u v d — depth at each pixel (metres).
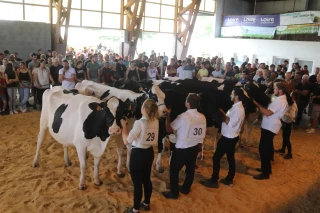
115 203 4.37
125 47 17.84
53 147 6.41
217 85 6.96
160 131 5.05
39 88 9.64
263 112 5.25
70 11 15.63
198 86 6.70
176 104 5.49
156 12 20.64
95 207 4.25
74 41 27.33
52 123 4.85
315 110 8.90
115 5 18.50
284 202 4.82
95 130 4.34
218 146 4.95
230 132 4.79
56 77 9.77
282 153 7.04
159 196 4.67
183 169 5.73
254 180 5.51
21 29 14.54
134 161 3.81
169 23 21.41
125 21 18.98
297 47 17.45
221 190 5.02
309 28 16.75
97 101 4.73
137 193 3.95
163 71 13.49
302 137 8.53
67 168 5.45
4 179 4.90
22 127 7.83
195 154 4.48
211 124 6.09
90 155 6.08
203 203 4.55
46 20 16.00
